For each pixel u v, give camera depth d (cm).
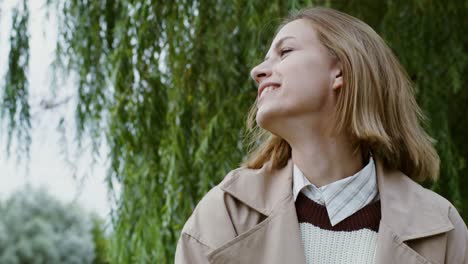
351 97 124
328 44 125
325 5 212
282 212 120
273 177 129
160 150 227
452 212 127
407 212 122
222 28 222
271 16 213
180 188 221
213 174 217
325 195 122
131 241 230
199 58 227
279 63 124
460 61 216
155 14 230
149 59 231
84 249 960
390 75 130
